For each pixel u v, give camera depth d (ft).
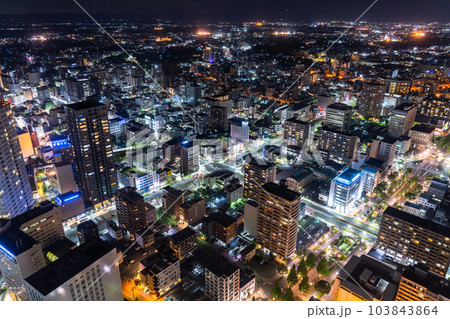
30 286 501.97
